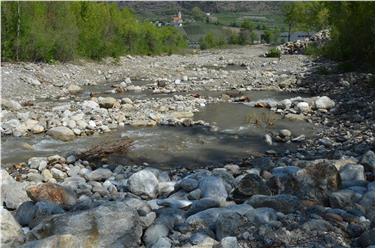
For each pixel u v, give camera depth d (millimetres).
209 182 6945
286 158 9875
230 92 18781
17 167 9430
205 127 12930
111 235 4961
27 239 4980
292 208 5719
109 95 18188
